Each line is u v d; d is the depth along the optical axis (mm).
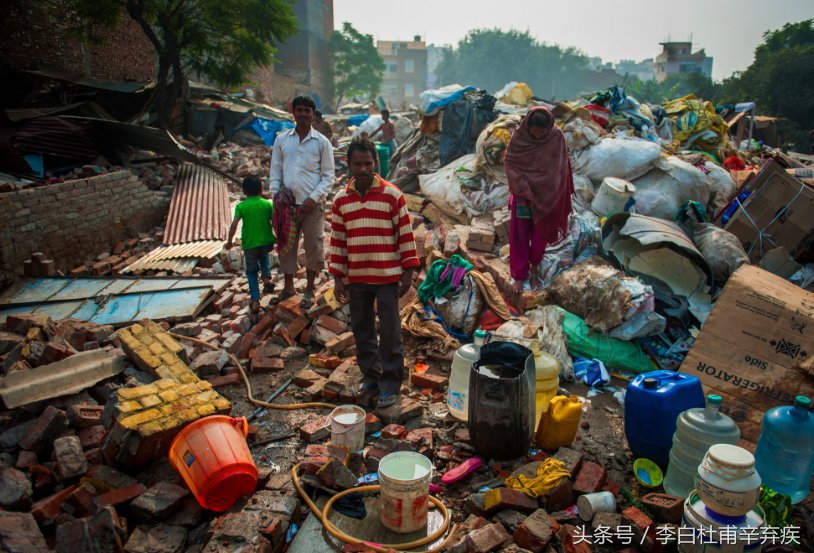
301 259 7004
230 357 4914
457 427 4051
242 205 5543
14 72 13227
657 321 5055
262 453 3781
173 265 6871
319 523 3109
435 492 3422
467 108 9078
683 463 3305
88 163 10367
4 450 3389
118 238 8242
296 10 43906
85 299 5793
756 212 6406
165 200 9492
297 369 4980
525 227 5602
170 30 14391
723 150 9461
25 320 4609
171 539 2857
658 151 6828
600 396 4688
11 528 2594
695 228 6246
